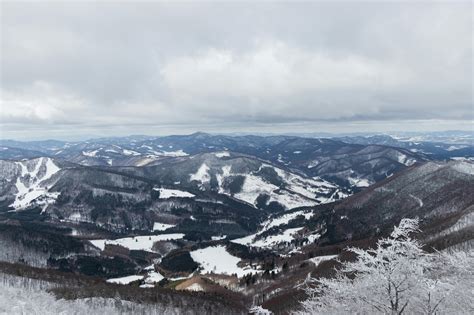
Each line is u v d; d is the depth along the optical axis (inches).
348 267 991.0
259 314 4436.5
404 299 906.1
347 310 970.1
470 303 885.2
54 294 5689.0
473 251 1007.0
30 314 3831.2
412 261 897.5
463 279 939.3
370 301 919.7
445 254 989.8
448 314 890.1
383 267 901.2
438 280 901.2
